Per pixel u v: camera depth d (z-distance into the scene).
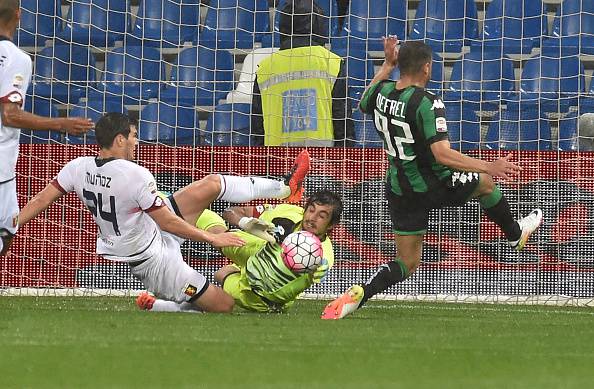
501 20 44.44
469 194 26.59
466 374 15.64
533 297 35.12
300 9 39.16
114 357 16.89
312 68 38.44
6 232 24.34
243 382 14.48
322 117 38.19
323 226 26.98
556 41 44.09
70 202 35.31
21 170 35.44
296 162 28.16
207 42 44.28
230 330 21.47
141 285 35.25
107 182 24.98
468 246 35.28
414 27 44.66
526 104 40.62
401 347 19.06
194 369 15.73
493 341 20.72
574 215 35.19
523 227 28.50
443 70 40.28
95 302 30.91
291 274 26.44
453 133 40.31
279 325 23.02
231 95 42.12
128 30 44.44
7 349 17.67
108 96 42.00
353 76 42.09
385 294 35.38
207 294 26.03
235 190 27.28
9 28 23.67
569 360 17.67
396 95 25.59
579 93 38.38
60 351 17.50
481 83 39.91
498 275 35.25
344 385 14.23
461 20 44.44
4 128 23.47
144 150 35.69
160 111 40.41
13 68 22.91
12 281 35.22
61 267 35.31
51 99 38.94
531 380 14.96
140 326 21.95
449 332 22.56
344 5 45.44
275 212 28.39
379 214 35.50
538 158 35.34
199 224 28.70
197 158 35.91
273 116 38.09
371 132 39.22
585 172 35.19
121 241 25.53
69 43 41.12
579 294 35.00
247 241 27.56
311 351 18.11
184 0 44.62
